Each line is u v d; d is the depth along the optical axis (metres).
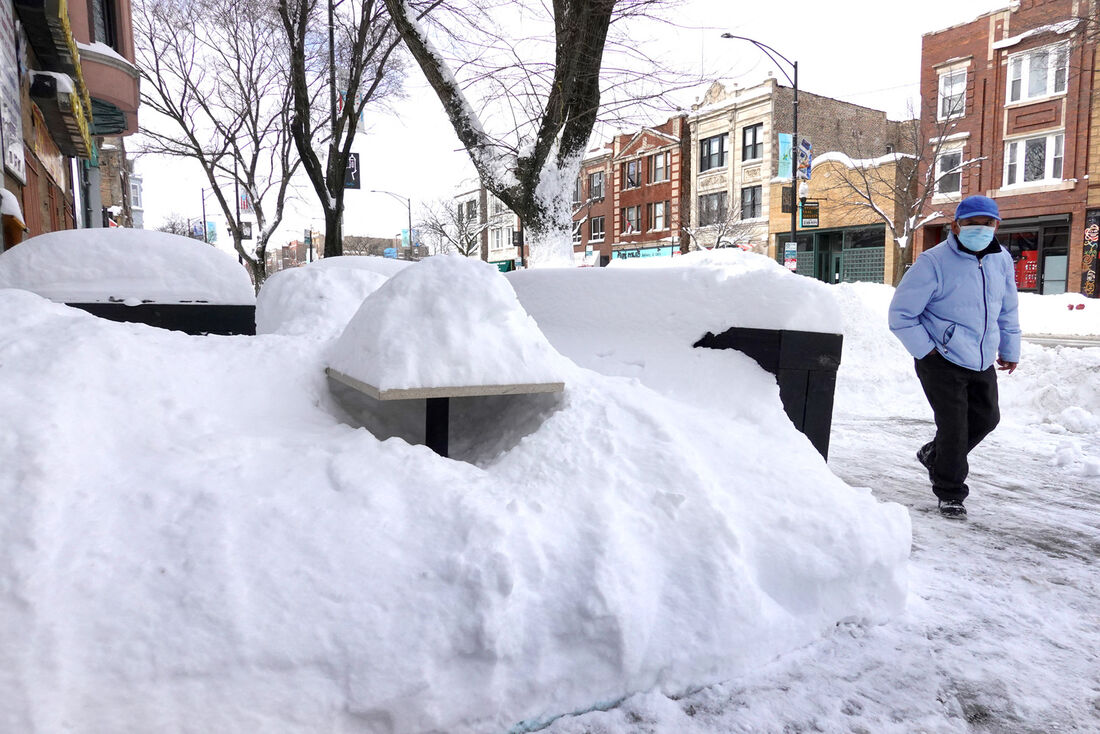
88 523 1.74
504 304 2.60
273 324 3.96
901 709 2.01
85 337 2.26
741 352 3.36
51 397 1.97
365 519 1.97
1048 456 5.44
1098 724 1.98
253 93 18.05
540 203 7.67
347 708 1.67
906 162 28.48
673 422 2.79
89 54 12.45
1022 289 26.44
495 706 1.78
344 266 4.27
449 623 1.80
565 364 3.00
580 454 2.45
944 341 3.86
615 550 2.06
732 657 2.12
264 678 1.64
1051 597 2.82
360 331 2.58
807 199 27.52
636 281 3.82
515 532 2.00
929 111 28.52
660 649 2.02
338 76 12.20
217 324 3.78
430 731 1.71
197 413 2.25
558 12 7.26
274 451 2.18
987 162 26.75
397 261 5.44
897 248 28.70
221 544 1.78
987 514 3.96
